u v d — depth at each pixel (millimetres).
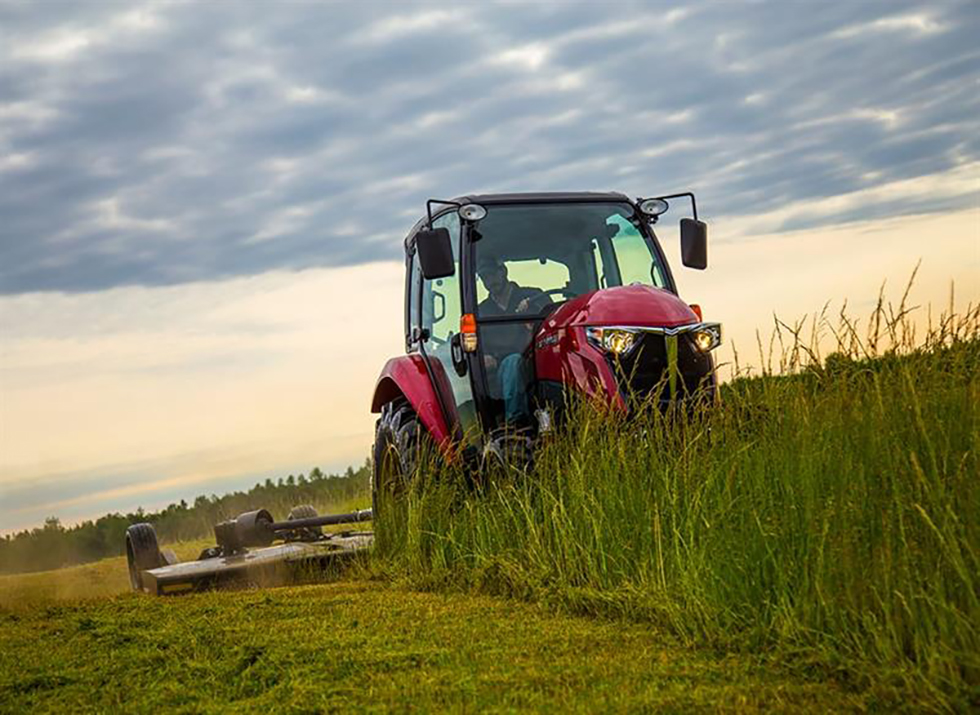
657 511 4551
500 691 3271
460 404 6656
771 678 3297
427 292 7230
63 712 3510
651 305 5883
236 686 3637
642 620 4305
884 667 3148
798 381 4445
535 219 6703
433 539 6418
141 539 8094
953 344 4070
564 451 5633
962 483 3477
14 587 9484
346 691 3400
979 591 3240
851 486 3738
